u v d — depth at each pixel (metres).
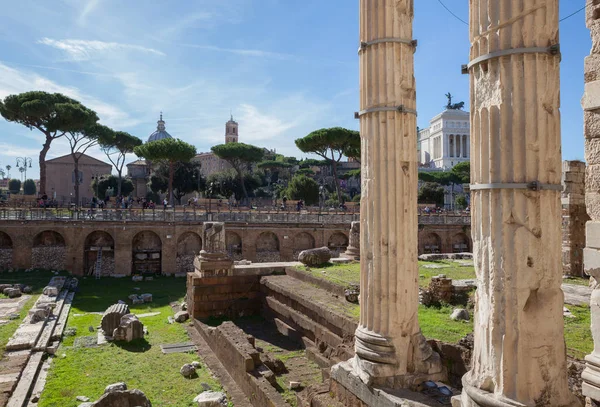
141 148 64.19
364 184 10.00
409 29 9.92
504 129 6.16
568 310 13.93
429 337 12.46
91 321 23.84
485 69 6.40
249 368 14.23
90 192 96.69
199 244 43.03
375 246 9.67
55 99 56.00
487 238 6.35
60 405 13.34
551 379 6.08
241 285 24.94
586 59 6.84
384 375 9.20
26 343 18.08
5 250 38.03
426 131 132.50
